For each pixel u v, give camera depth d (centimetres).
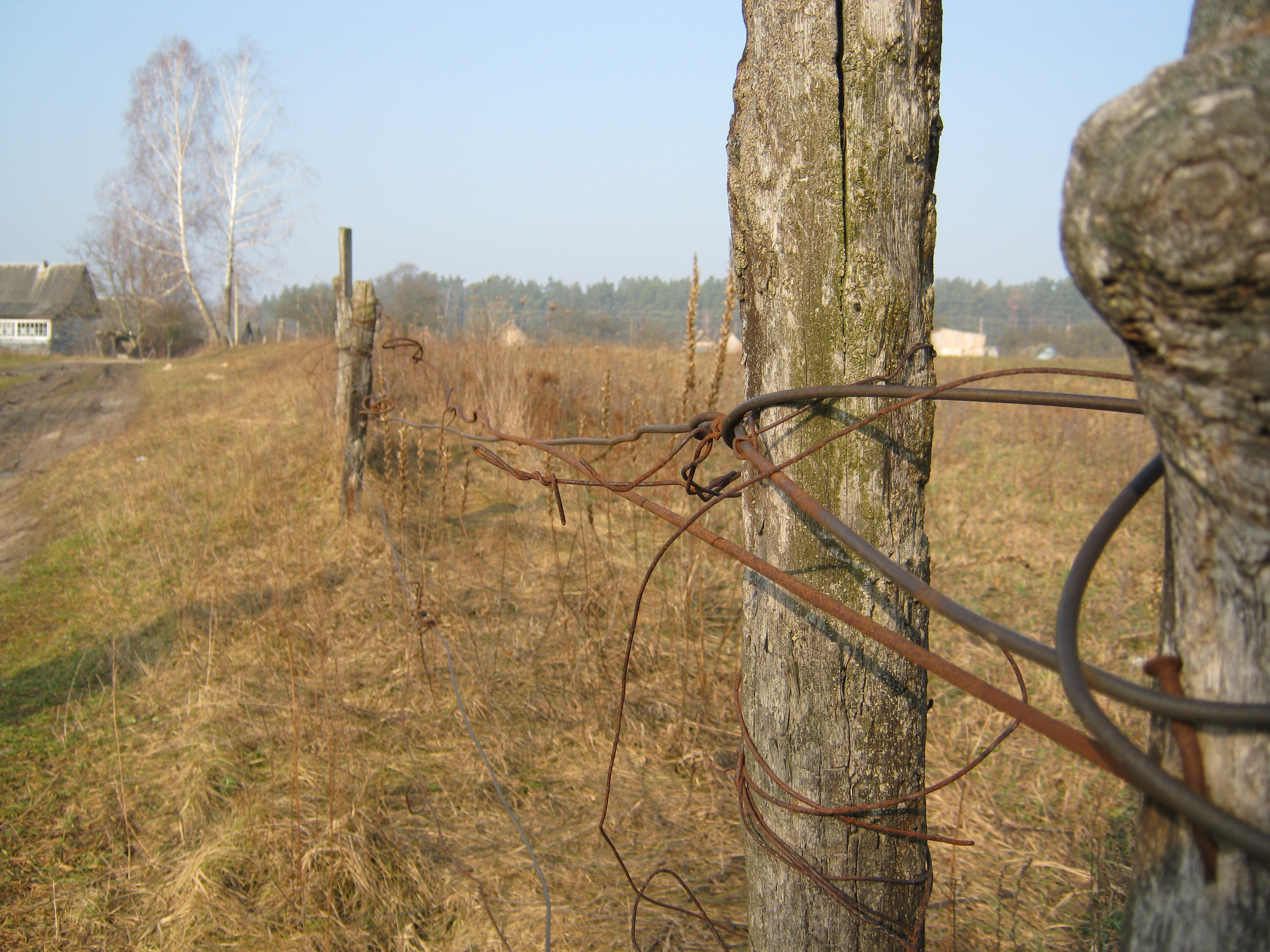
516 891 261
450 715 355
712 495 165
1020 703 84
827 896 144
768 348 139
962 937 233
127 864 283
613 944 238
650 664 392
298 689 374
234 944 244
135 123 3575
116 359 3391
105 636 457
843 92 128
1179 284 59
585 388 767
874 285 130
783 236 134
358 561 516
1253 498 63
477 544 540
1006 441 930
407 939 245
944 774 314
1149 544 564
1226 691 67
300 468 690
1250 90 56
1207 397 63
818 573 137
